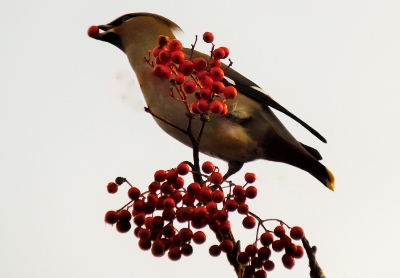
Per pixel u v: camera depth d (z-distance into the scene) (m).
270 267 5.57
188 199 5.55
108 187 5.56
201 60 5.54
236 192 5.56
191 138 5.56
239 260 5.56
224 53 5.55
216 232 5.57
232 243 5.55
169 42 5.55
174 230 5.55
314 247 5.56
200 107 5.53
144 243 5.55
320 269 5.55
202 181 5.57
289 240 5.56
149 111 5.56
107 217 5.55
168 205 5.54
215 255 5.56
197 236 5.54
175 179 5.55
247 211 5.56
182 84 5.55
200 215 5.54
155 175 5.55
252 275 5.57
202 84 5.54
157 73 5.54
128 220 5.56
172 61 5.54
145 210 5.55
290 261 5.56
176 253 5.55
